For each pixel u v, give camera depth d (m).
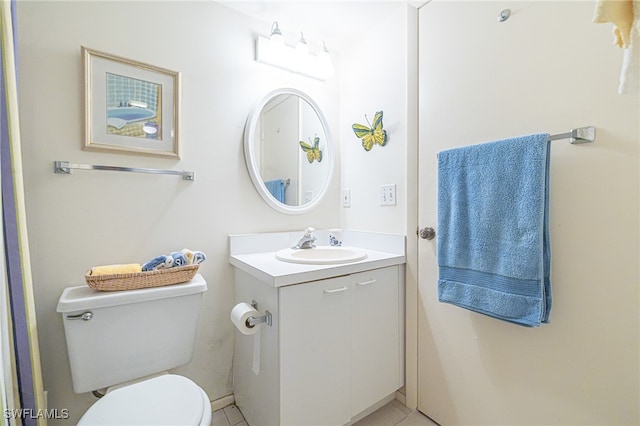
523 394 1.06
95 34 1.17
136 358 1.07
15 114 0.89
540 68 1.01
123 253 1.22
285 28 1.66
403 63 1.49
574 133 0.91
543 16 1.00
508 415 1.11
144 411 0.86
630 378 0.84
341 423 1.21
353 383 1.25
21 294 0.89
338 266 1.18
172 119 1.32
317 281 1.13
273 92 1.60
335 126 1.90
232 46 1.50
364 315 1.29
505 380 1.11
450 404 1.29
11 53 0.87
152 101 1.27
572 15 0.94
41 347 1.08
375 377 1.34
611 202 0.87
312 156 1.78
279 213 1.66
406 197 1.46
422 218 1.42
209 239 1.42
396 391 1.53
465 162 1.13
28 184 1.05
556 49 0.97
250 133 1.51
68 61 1.12
